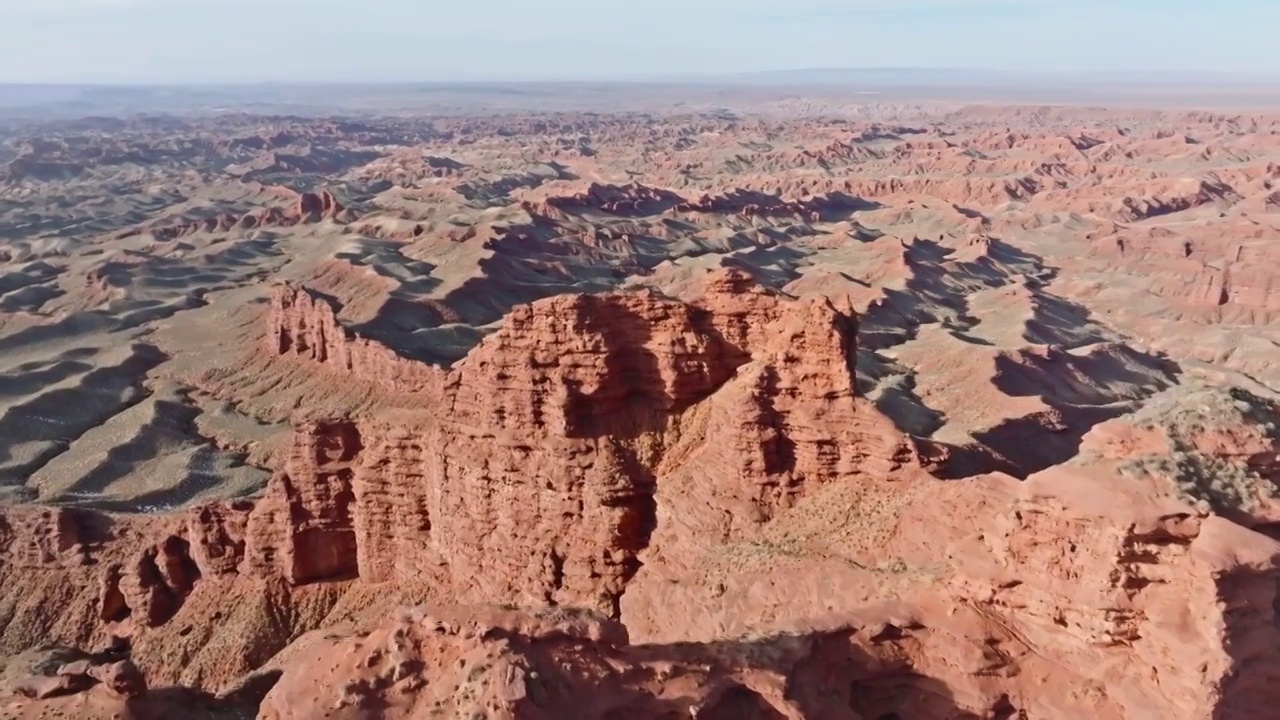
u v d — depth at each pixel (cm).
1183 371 11781
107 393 11862
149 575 5153
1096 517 2436
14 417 10800
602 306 4228
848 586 3062
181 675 4609
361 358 10912
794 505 3669
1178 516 2353
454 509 4378
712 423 3994
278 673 3625
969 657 2592
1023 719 2502
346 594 4775
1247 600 2267
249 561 4931
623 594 3825
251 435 10219
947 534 3077
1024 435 8012
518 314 4219
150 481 9112
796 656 2544
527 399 4191
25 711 3100
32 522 5712
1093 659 2464
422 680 2309
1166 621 2331
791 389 3797
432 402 9769
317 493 4872
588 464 4056
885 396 9556
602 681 2295
